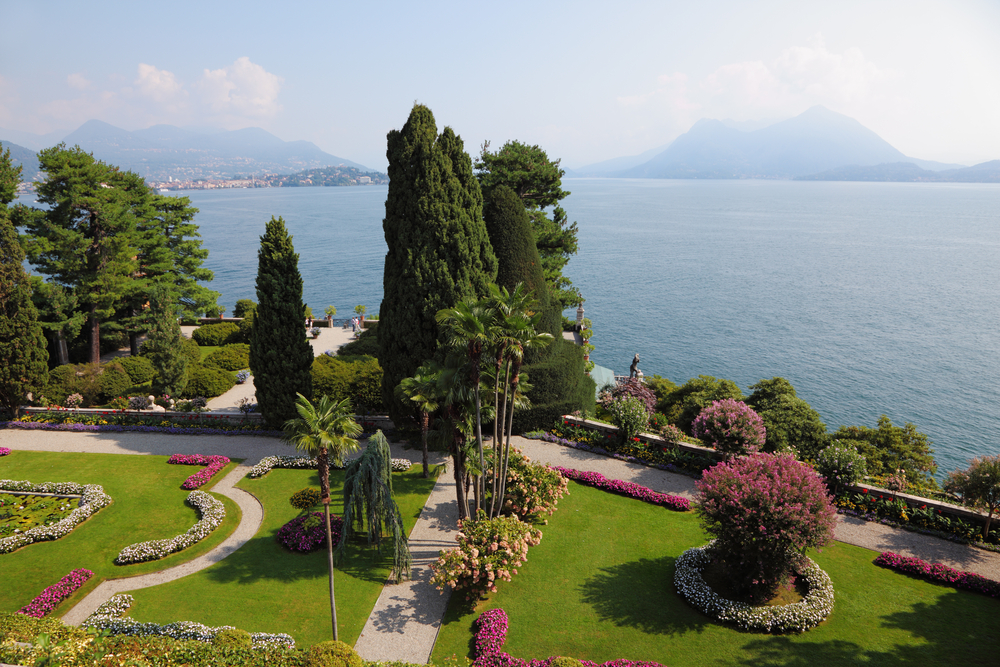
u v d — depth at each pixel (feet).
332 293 428.97
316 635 60.34
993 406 221.05
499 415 77.56
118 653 49.70
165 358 124.47
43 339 120.16
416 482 92.58
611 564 71.77
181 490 91.81
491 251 101.24
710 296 433.48
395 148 101.96
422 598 66.59
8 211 137.28
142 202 181.27
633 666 53.31
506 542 65.98
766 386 107.45
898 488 81.30
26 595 66.74
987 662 53.83
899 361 278.26
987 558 70.54
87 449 108.06
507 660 54.54
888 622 59.72
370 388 116.98
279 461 99.40
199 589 67.67
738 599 63.05
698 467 94.22
